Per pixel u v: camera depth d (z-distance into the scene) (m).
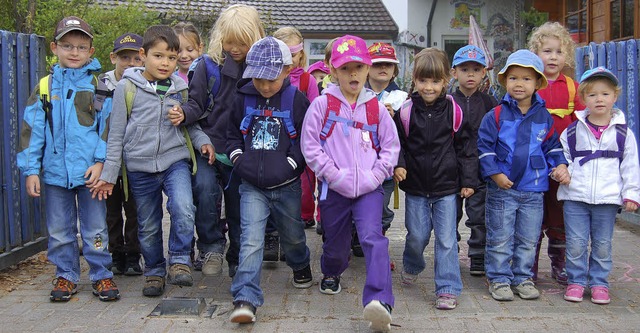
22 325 4.45
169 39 4.82
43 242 6.42
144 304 4.88
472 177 4.91
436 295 4.87
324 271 5.03
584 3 14.26
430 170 4.85
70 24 4.79
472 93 5.66
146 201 4.95
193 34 6.04
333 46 4.60
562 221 5.34
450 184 4.88
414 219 5.00
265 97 4.70
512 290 5.13
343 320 4.54
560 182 4.95
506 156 4.92
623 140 4.89
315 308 4.79
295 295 5.08
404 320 4.55
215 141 5.00
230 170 5.11
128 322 4.50
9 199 5.83
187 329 4.38
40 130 4.77
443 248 4.83
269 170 4.56
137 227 5.62
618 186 4.87
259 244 4.55
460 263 6.13
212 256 5.11
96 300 4.97
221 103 5.02
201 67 5.07
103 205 4.96
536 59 4.86
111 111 4.85
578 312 4.71
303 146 4.56
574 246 4.96
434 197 4.91
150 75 4.89
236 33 4.91
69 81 4.83
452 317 4.61
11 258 5.80
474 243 5.64
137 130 4.79
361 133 4.54
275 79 4.51
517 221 5.04
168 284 5.37
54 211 4.89
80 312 4.70
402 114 4.93
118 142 4.79
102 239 4.95
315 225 7.70
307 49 21.30
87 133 4.80
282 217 4.80
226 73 5.00
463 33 19.61
